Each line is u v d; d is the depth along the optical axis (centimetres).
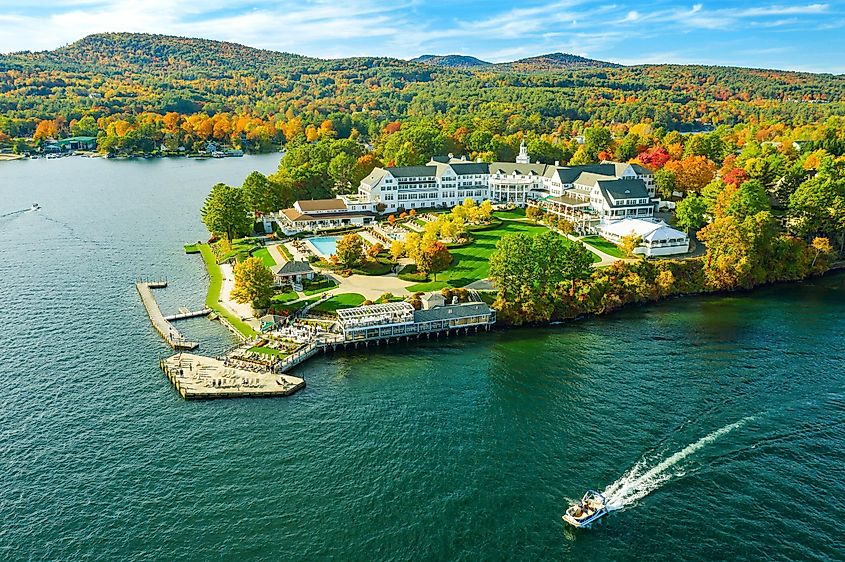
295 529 7562
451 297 14300
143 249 19262
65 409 10100
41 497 8062
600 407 10175
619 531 7506
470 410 10156
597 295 14412
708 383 10894
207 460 8856
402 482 8381
